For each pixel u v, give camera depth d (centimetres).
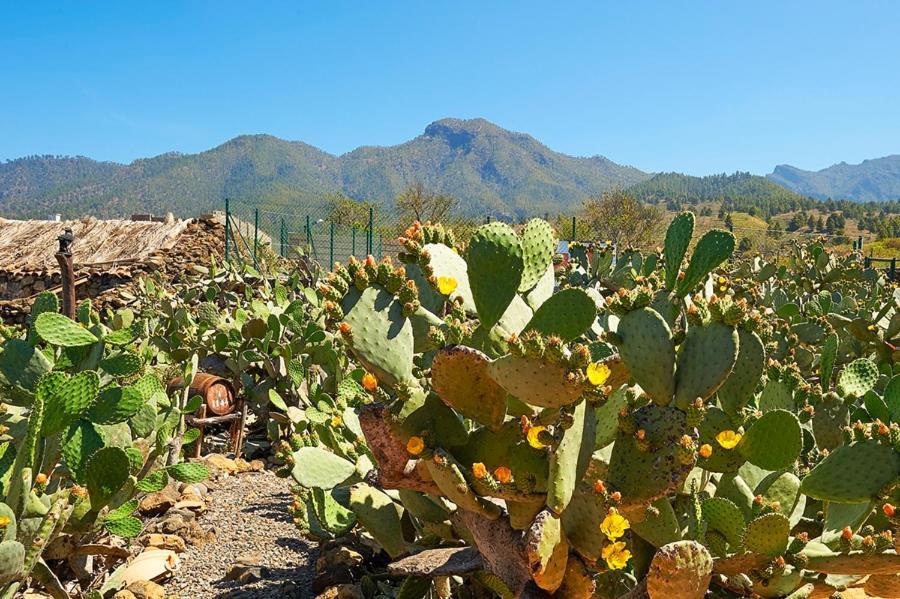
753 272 900
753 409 296
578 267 786
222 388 585
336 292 217
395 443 217
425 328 239
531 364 185
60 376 281
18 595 320
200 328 699
